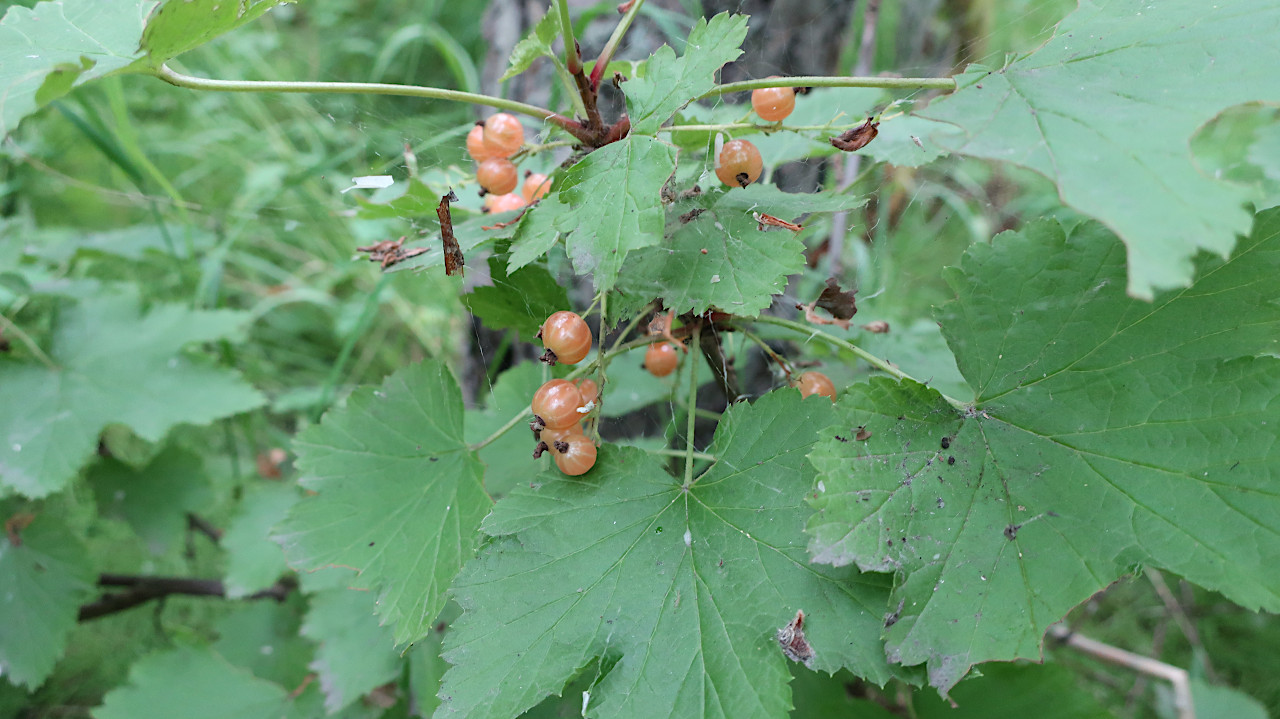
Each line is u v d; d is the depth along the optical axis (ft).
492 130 0.50
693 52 0.42
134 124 1.47
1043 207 1.18
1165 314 0.41
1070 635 0.83
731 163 0.46
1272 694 0.91
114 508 0.78
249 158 1.48
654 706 0.40
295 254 1.36
